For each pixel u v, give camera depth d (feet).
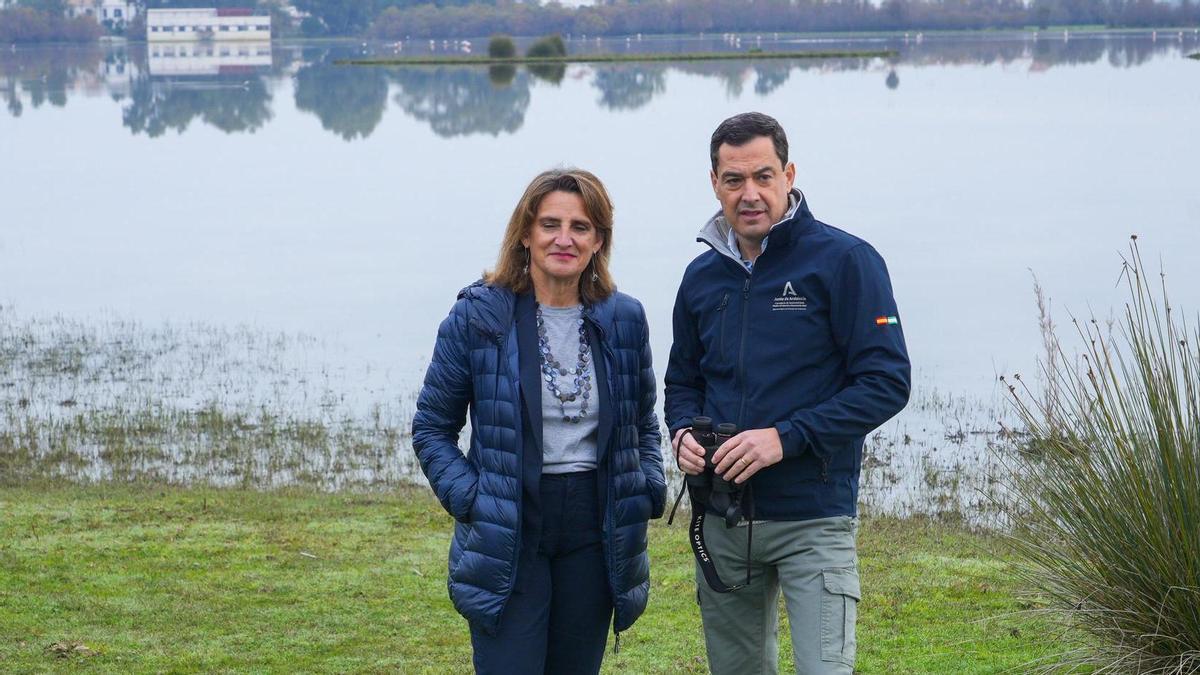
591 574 11.99
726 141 11.85
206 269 65.46
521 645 11.75
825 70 226.79
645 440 12.62
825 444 11.52
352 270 64.69
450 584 12.08
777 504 11.93
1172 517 13.61
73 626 18.26
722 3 417.08
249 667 16.85
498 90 194.18
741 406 12.03
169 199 96.53
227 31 451.12
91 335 48.73
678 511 26.35
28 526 24.02
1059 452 14.44
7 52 384.47
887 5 419.33
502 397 11.70
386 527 24.48
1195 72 209.97
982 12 421.59
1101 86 181.47
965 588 19.66
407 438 34.76
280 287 60.08
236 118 166.91
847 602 11.81
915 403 36.55
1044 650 16.26
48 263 67.82
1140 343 14.38
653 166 101.50
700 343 12.75
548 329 11.92
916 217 75.36
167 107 183.11
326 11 465.88
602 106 162.20
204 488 29.14
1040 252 63.00
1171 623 13.71
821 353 11.87
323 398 39.29
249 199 95.55
